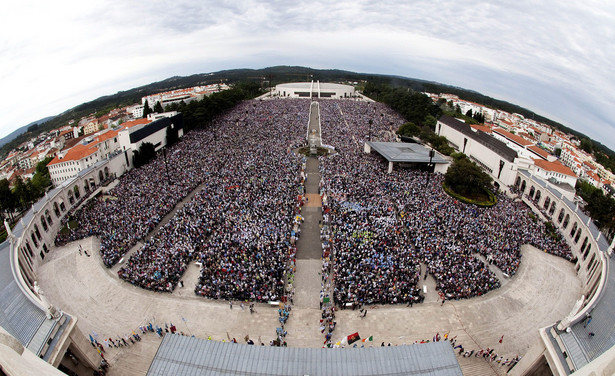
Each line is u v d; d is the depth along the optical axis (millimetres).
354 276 47750
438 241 55969
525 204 85000
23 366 17891
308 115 169125
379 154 111875
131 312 43781
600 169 178000
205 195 72562
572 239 64062
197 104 145750
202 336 40375
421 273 51062
